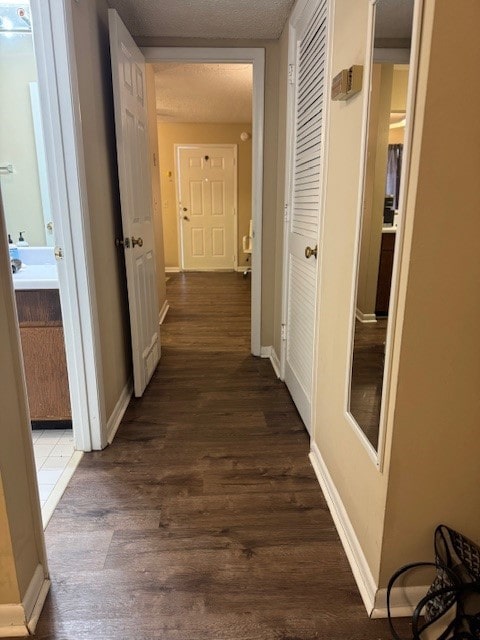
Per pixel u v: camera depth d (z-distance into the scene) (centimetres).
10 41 236
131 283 241
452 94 92
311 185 207
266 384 286
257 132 293
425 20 90
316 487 183
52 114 171
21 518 122
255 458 204
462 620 107
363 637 120
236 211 723
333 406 169
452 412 112
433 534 121
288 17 245
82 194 181
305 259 221
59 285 190
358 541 141
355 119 136
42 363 213
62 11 162
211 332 399
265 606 129
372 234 124
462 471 116
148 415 244
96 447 209
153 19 248
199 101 507
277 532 158
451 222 99
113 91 214
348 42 142
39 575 132
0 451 112
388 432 114
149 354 286
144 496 177
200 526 161
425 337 106
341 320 155
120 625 124
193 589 135
